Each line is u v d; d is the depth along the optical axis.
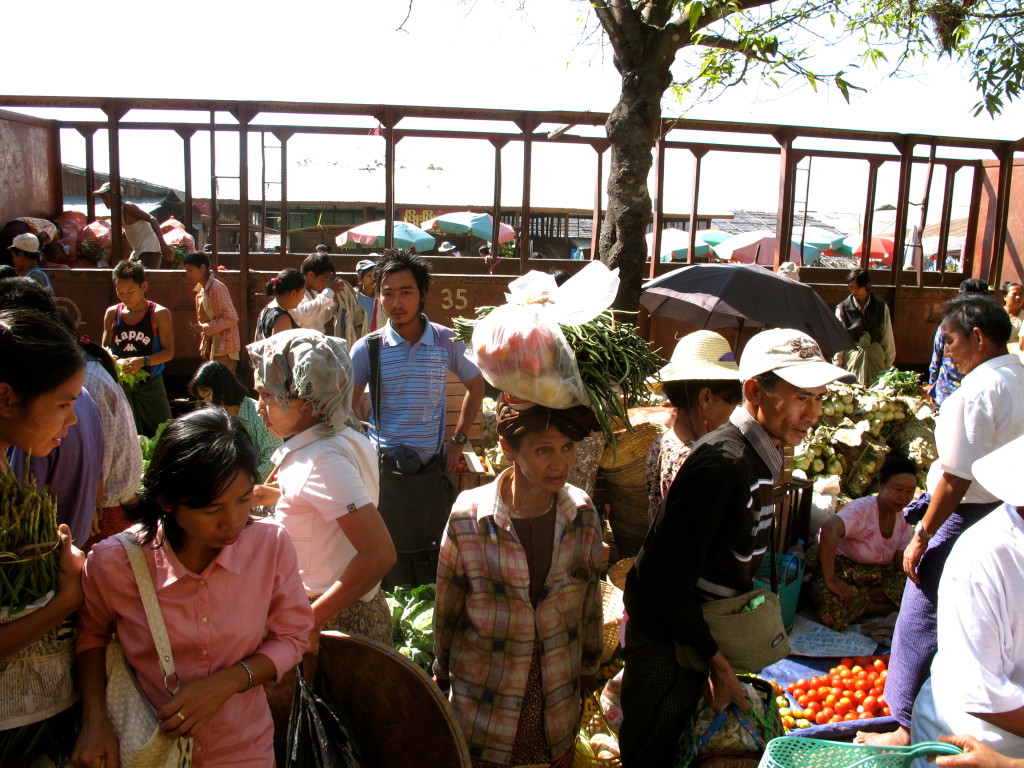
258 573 1.88
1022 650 2.00
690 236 9.21
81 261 8.95
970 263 10.49
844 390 6.28
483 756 2.35
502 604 2.36
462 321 2.60
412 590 3.58
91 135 9.48
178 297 8.02
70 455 2.23
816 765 1.97
